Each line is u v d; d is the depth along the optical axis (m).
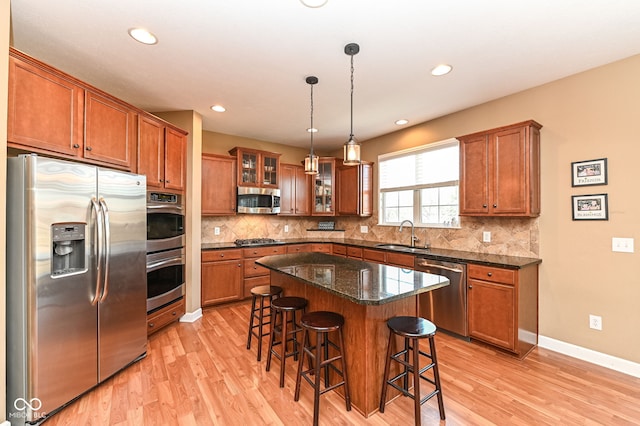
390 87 2.88
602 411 1.87
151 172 2.86
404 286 1.82
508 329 2.58
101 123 2.31
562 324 2.68
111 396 2.00
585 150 2.54
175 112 3.54
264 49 2.21
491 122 3.23
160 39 2.09
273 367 2.42
